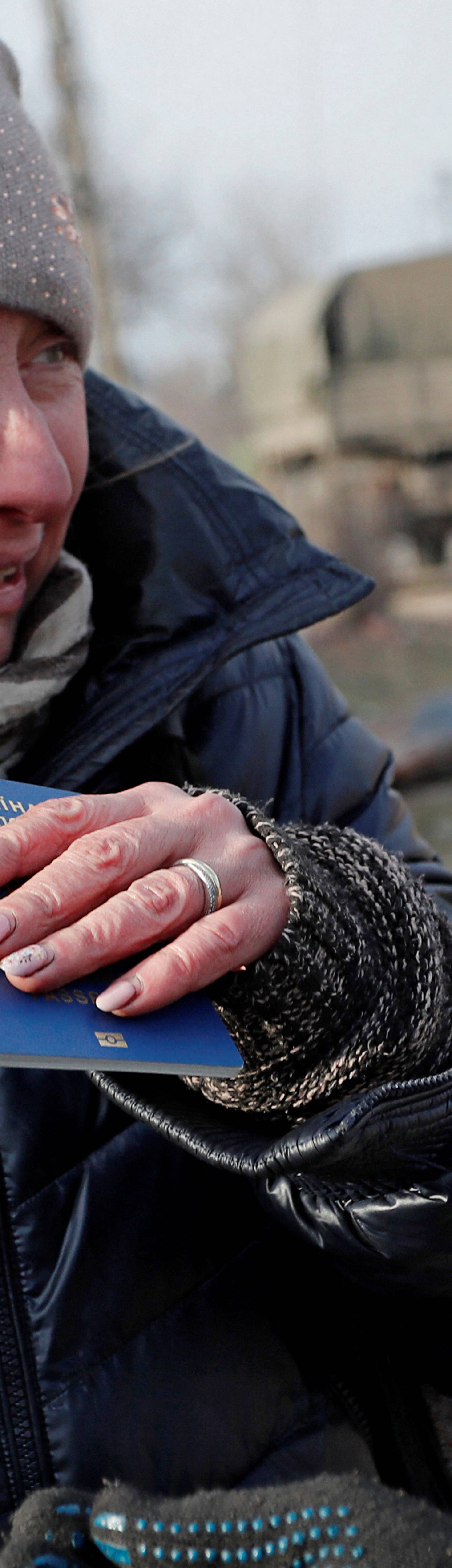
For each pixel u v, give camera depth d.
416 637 11.27
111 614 1.20
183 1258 1.07
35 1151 1.07
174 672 1.17
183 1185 1.08
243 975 0.95
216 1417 1.04
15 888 0.94
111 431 1.23
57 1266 1.05
